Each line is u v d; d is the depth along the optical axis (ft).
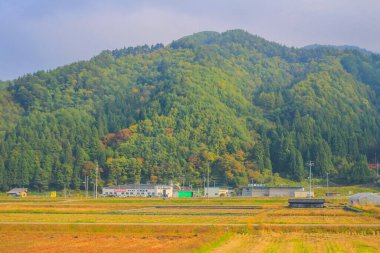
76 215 524.11
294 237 339.36
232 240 323.78
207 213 547.49
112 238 339.57
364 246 296.30
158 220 452.76
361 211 559.38
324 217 489.26
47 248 290.76
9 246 298.76
